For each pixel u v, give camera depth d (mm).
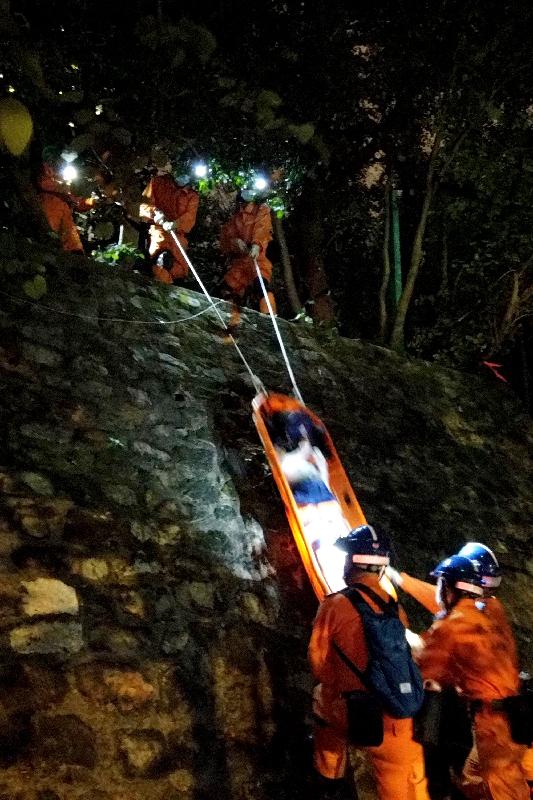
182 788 3949
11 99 2193
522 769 4156
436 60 10359
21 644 4023
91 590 4523
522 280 11352
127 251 8836
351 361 9188
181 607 4789
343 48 9641
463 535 7312
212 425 6566
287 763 4387
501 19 9977
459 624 4160
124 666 4242
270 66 8945
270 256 13047
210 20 8438
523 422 10109
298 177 9211
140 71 5332
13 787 3490
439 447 8539
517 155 10828
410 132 11188
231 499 5855
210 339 7887
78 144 3539
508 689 4082
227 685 4543
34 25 6539
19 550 4465
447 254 11930
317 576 5090
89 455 5535
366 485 7223
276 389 7723
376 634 3809
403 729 3830
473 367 11438
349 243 13336
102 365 6508
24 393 5734
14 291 6629
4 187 7461
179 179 8289
